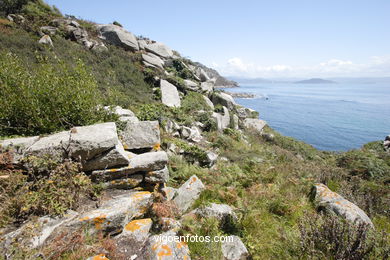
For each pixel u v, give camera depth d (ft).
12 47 36.47
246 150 36.68
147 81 53.16
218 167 24.76
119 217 10.30
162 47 76.59
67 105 15.92
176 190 15.52
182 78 65.46
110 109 19.02
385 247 10.07
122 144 15.80
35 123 15.24
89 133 12.90
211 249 10.16
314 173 24.63
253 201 15.90
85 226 9.60
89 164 12.60
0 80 15.38
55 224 9.37
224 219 12.80
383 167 31.12
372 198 19.07
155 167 14.01
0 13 50.03
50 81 16.29
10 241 8.18
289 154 41.50
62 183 10.89
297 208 15.34
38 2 61.72
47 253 8.28
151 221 11.53
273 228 12.82
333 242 10.36
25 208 9.59
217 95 64.08
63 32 52.34
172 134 31.42
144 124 16.99
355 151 41.98
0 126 14.60
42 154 11.69
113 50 57.67
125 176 13.47
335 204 15.31
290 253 10.78
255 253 10.82
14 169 11.54
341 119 130.62
